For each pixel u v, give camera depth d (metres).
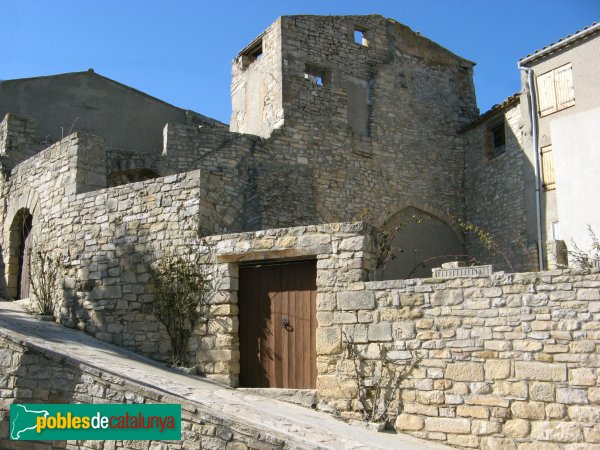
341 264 9.52
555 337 8.05
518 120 18.89
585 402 7.75
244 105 21.03
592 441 7.62
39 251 13.18
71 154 13.02
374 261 9.79
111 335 11.31
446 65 22.50
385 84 20.88
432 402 8.60
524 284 8.34
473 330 8.54
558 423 7.86
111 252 11.73
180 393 8.18
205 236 10.82
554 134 16.86
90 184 12.95
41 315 12.24
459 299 8.70
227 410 7.78
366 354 9.12
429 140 21.34
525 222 18.12
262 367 10.05
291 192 17.36
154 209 11.41
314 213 17.73
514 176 18.86
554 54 17.42
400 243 19.92
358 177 19.44
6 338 8.81
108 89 20.22
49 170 13.66
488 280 8.57
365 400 9.01
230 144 17.17
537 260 17.22
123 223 11.73
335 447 6.97
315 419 8.55
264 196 16.73
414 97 21.45
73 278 12.18
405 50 21.72
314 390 9.38
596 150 15.85
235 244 10.29
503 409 8.18
